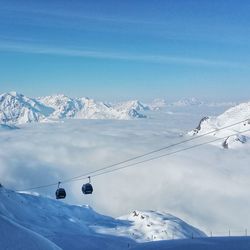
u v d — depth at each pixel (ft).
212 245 216.95
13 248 96.63
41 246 103.14
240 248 202.69
